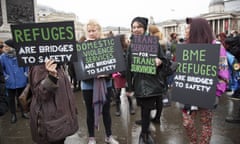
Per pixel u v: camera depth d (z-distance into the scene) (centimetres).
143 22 347
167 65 330
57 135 235
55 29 235
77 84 796
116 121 492
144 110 353
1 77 350
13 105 508
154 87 336
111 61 347
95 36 353
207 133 293
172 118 499
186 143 377
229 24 5081
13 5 1405
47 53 238
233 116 480
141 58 337
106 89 356
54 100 237
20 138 421
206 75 273
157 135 411
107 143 381
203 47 272
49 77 224
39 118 237
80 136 423
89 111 369
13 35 232
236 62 446
